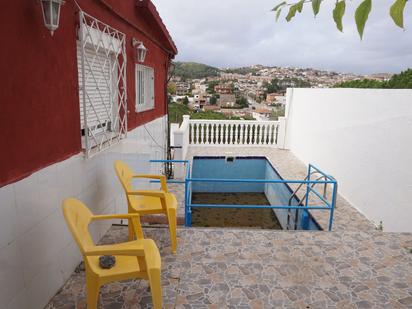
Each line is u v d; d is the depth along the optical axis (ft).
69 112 9.44
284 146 33.78
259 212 24.89
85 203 10.76
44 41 7.91
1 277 6.53
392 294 9.46
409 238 12.95
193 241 12.33
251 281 9.87
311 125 26.11
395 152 14.37
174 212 11.26
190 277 9.98
